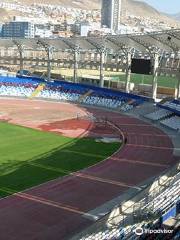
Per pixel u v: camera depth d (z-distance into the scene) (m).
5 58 123.94
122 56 100.25
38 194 39.47
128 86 98.50
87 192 40.56
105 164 49.94
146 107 87.38
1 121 75.06
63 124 74.50
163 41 82.38
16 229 32.50
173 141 63.34
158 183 32.78
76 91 106.19
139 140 63.38
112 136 65.69
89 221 34.28
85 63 108.44
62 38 103.31
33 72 130.88
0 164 48.25
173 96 95.38
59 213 35.56
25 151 54.56
